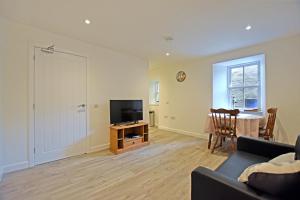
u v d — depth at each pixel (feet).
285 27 8.84
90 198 6.04
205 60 14.79
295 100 10.09
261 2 6.53
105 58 12.16
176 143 13.25
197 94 15.44
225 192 3.16
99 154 10.78
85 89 11.02
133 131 13.33
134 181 7.26
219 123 10.89
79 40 10.62
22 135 8.47
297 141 4.80
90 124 11.28
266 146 6.02
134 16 7.61
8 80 8.02
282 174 2.81
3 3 6.55
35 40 8.86
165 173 8.03
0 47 7.52
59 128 9.84
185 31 9.25
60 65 9.85
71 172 8.11
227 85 15.03
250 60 12.95
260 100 12.85
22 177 7.56
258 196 2.81
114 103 11.81
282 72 10.55
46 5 6.70
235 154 6.26
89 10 7.10
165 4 6.66
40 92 9.09
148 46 11.82
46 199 5.97
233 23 8.32
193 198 3.66
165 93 18.75
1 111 7.62
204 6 6.81
